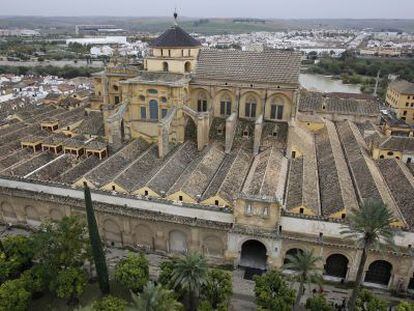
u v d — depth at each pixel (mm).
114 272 66500
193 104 107188
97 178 81188
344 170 90938
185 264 54219
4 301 56406
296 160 94688
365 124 134625
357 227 54812
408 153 102188
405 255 63812
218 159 92750
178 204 72688
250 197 67625
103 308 55219
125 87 100125
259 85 100062
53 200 79875
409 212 73625
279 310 55531
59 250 62188
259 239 69250
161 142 92188
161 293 48125
